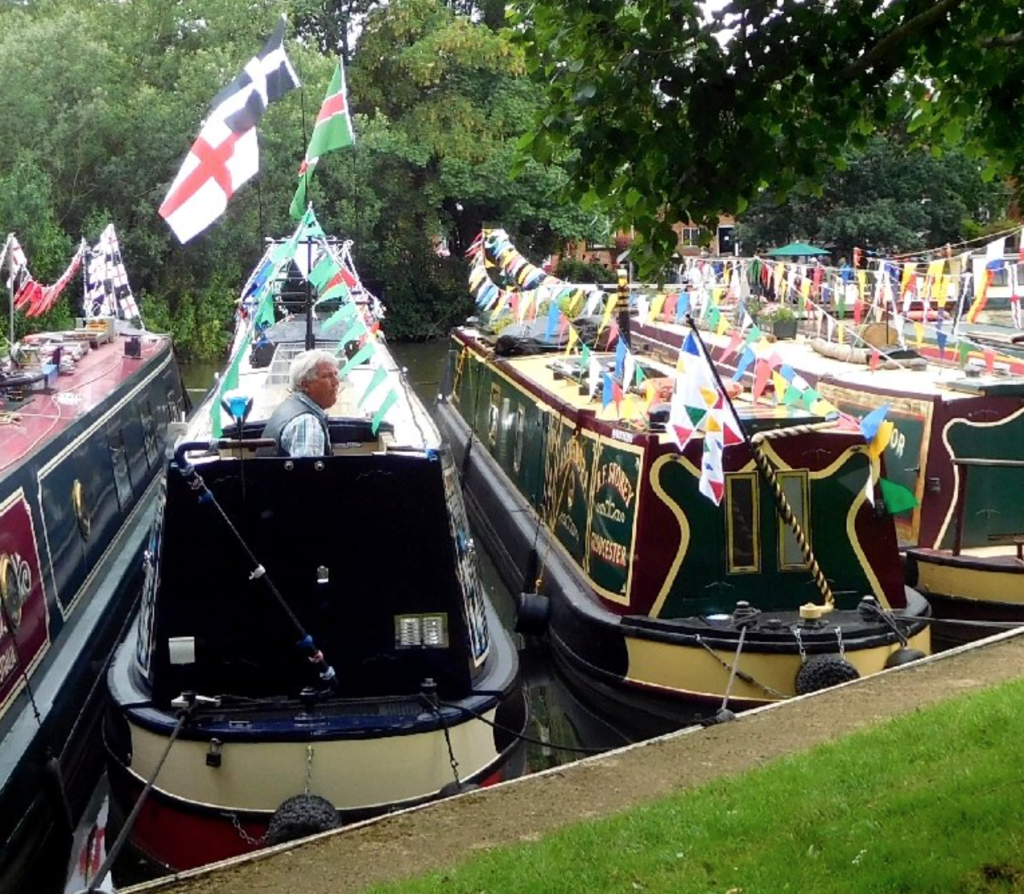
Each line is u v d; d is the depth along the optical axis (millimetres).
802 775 5891
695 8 4758
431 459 6570
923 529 10344
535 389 11844
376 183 35188
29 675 7273
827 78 4812
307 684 6758
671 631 8281
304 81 30297
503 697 6984
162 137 27844
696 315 13188
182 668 6672
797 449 8414
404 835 5777
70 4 30547
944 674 7680
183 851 6477
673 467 8445
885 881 4406
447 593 6773
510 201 35906
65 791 7418
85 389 10781
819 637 8016
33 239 25125
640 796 6090
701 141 4746
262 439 6727
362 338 7750
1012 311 18031
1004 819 4766
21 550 7426
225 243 29219
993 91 5086
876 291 13914
